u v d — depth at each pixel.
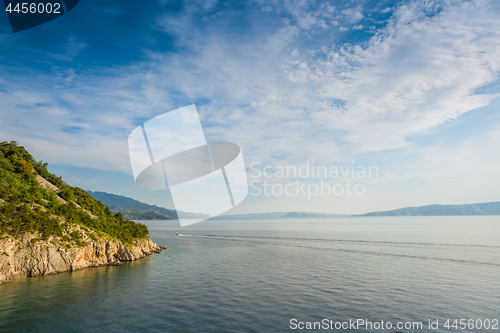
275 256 90.75
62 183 94.12
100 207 99.06
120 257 78.50
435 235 165.38
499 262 78.94
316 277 59.16
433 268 70.06
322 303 42.19
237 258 86.19
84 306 40.00
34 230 59.12
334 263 77.00
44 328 32.62
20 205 59.59
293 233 198.88
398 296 45.88
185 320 35.47
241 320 35.62
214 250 106.81
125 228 92.38
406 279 57.72
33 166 87.88
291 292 47.66
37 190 70.44
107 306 40.12
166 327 33.31
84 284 51.34
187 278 57.69
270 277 58.97
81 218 75.44
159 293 46.66
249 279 57.09
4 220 54.84
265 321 35.47
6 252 52.44
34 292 45.72
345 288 50.41
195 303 41.88
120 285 51.38
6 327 32.72
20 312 37.31
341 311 39.12
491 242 127.75
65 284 50.91
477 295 46.81
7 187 61.88
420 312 39.06
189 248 113.44
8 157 76.88
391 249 107.94
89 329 32.53
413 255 92.31
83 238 68.88
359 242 133.62
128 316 36.53
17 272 53.66
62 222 67.06
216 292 47.47
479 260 82.00
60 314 36.91
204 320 35.50
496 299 44.78
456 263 77.38
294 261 80.44
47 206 67.88
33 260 56.22
